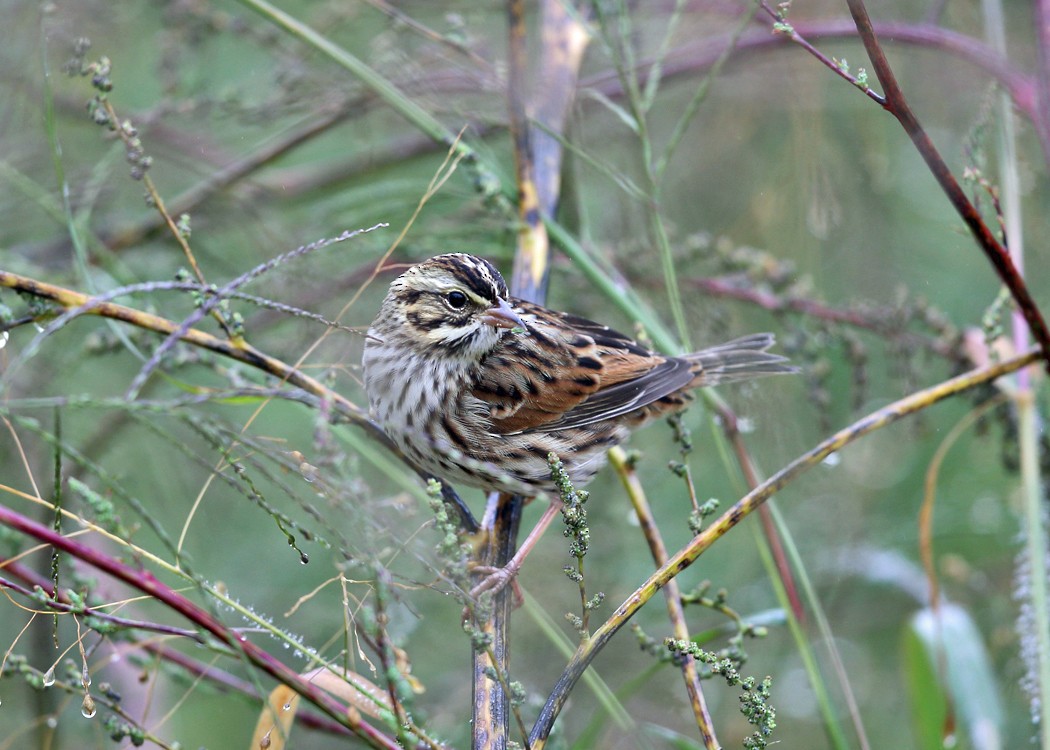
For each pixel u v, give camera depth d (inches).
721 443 389.7
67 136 505.0
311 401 265.7
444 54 508.7
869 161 547.8
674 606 306.7
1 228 490.3
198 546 498.0
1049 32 405.7
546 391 410.0
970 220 320.2
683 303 496.4
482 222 467.5
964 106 537.0
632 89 387.9
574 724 528.7
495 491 369.4
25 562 421.4
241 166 502.9
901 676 556.7
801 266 552.1
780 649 552.1
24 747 418.0
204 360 351.6
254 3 382.9
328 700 255.1
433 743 249.9
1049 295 550.0
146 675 309.7
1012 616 524.7
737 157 580.4
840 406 564.7
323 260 481.7
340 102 486.9
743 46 512.4
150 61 563.8
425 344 403.9
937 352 464.8
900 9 539.2
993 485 576.1
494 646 321.7
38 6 436.1
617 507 528.7
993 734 382.0
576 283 511.8
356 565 237.6
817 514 556.7
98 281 421.1
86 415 465.1
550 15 465.7
